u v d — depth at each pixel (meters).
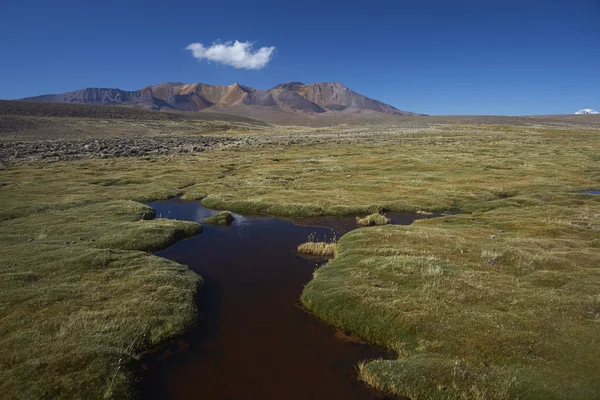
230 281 21.06
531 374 11.91
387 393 12.09
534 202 39.12
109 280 19.25
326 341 15.14
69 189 44.88
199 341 15.04
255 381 12.68
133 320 15.45
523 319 14.73
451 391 11.60
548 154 80.88
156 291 18.16
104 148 85.38
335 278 19.81
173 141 109.31
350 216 37.06
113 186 49.00
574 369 12.01
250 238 29.47
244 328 16.08
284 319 16.91
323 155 83.44
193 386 12.41
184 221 32.31
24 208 34.94
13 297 16.61
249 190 47.03
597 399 10.74
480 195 43.72
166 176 56.16
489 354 12.99
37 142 90.44
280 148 96.81
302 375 13.01
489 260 21.22
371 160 73.38
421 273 19.27
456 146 96.25
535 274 19.12
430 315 15.34
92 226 29.84
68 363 12.40
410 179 53.78
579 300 16.05
